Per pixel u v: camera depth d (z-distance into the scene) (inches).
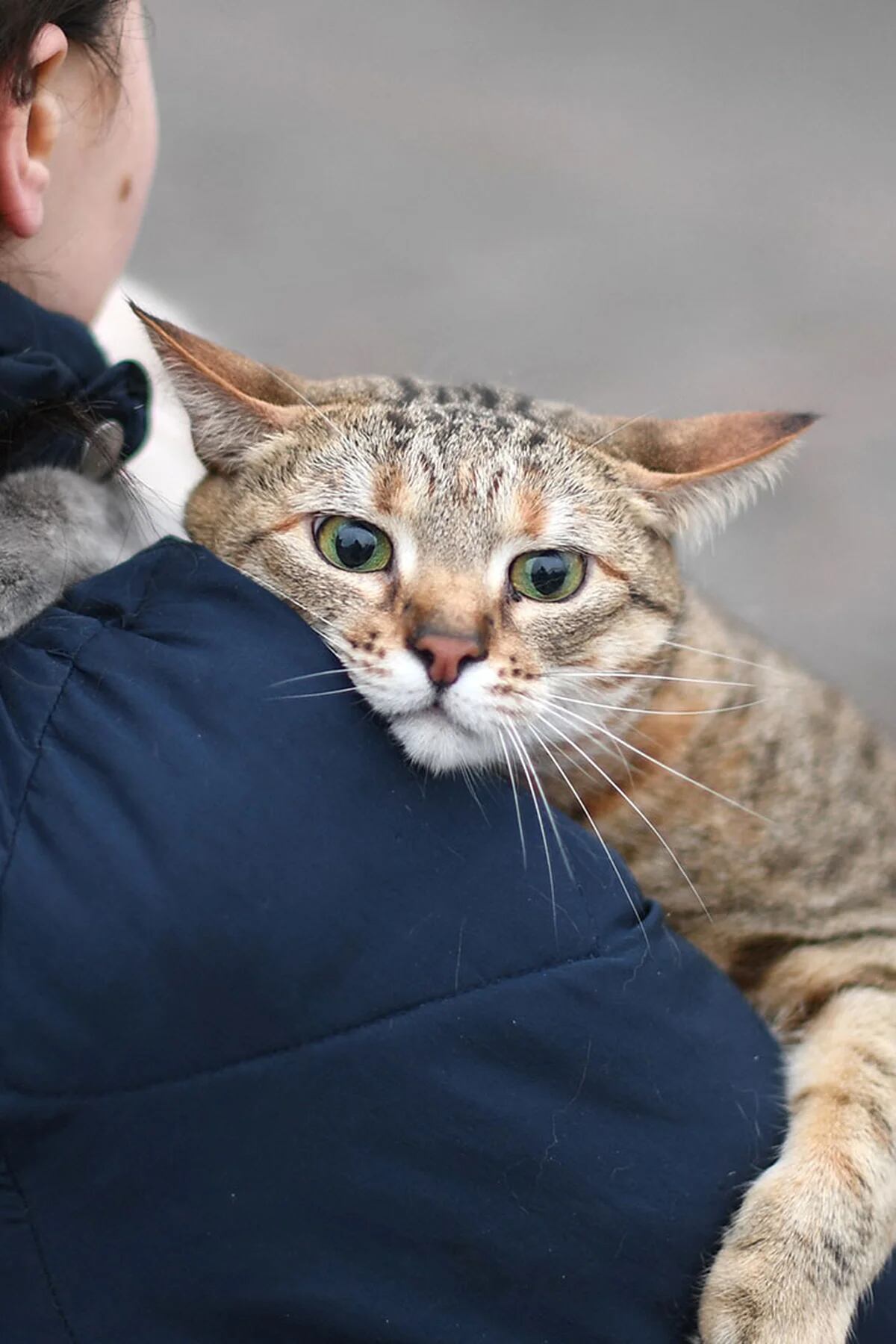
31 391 22.2
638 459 26.5
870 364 62.1
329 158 76.3
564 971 21.4
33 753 21.1
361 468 25.2
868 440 58.1
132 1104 20.8
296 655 21.7
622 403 58.2
